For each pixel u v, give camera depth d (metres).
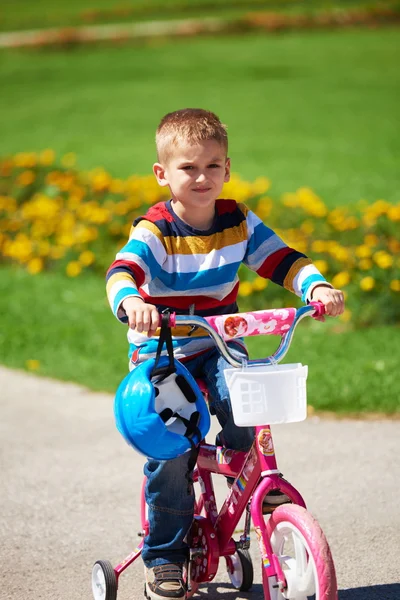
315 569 4.42
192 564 5.38
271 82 45.19
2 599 5.82
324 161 28.00
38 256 16.27
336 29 62.88
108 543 6.66
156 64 52.69
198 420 4.91
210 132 5.06
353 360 10.70
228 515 5.11
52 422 9.37
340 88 42.81
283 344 4.78
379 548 6.39
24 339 12.23
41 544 6.67
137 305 4.56
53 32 64.69
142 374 4.77
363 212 17.23
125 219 16.28
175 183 5.09
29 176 18.94
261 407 4.54
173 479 5.07
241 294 13.17
